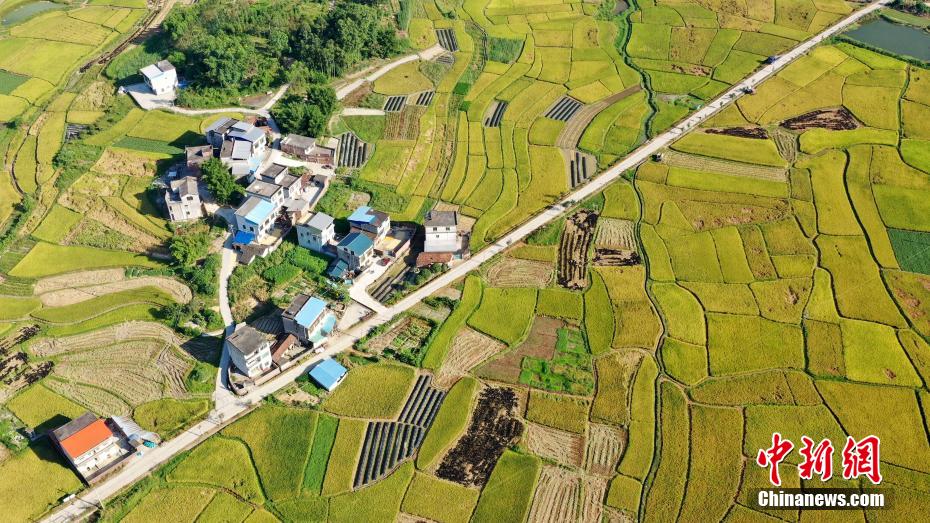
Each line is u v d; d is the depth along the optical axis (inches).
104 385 4490.7
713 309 4985.2
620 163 6446.9
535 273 5324.8
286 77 7263.8
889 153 6456.7
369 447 4146.2
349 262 5275.6
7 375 4571.9
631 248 5536.4
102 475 3929.6
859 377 4461.1
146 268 5344.5
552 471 4010.8
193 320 4918.8
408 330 4886.8
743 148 6574.8
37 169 6250.0
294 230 5595.5
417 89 7539.4
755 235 5605.3
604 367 4611.2
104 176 6107.3
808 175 6225.4
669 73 7775.6
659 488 3897.6
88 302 5093.5
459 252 5467.5
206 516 3796.8
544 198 6058.1
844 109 7111.2
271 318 4955.7
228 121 6269.7
